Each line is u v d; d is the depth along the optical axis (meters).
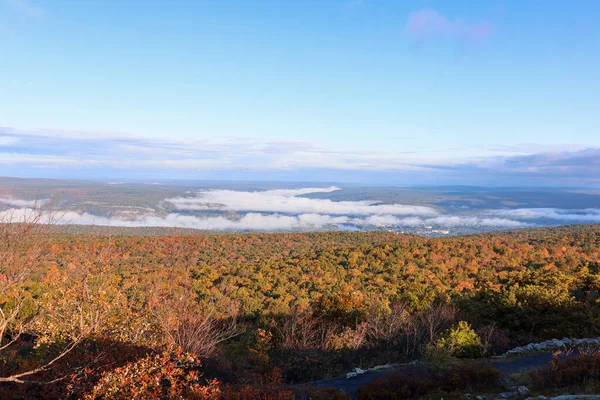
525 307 22.12
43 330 10.34
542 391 10.62
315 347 19.22
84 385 7.97
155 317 12.31
